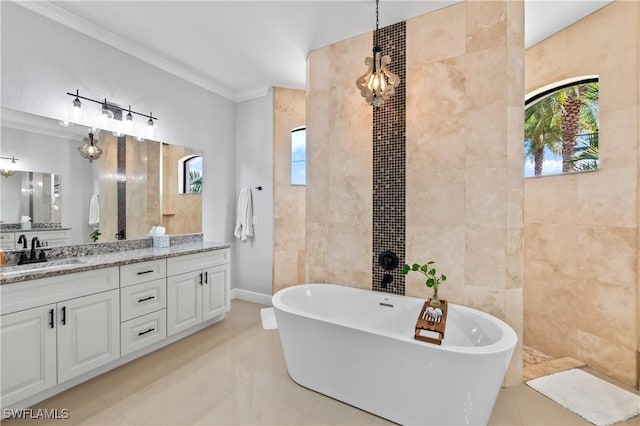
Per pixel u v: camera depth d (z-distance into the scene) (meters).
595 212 2.23
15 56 2.11
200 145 3.54
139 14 2.35
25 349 1.72
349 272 2.68
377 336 1.73
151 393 1.97
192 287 2.80
